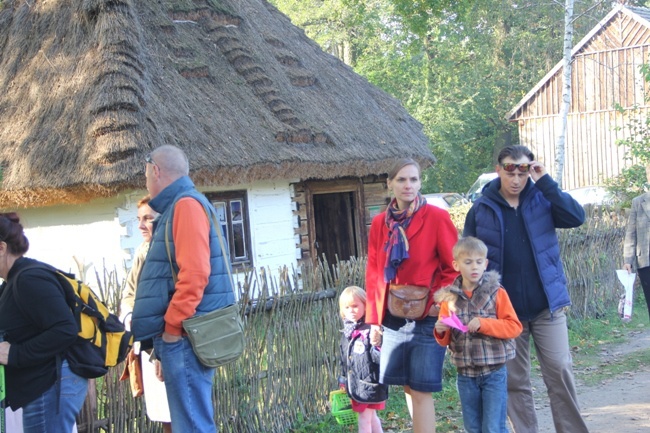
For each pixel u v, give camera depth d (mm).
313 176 10812
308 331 6270
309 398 6238
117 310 5160
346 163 11070
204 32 12062
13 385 3742
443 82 34438
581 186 28203
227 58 11781
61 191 9055
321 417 6215
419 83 33906
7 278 3811
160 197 4035
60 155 9102
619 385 6840
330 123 11641
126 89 9156
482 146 36688
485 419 4383
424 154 12695
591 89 27781
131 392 5172
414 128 13695
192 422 3971
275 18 14375
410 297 4520
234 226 10617
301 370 6191
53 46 10711
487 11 35031
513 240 4730
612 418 5895
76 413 3906
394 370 4625
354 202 12422
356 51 32781
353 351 5129
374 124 12508
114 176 8547
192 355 3982
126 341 4066
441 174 34812
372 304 4758
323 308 6398
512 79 36438
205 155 9375
